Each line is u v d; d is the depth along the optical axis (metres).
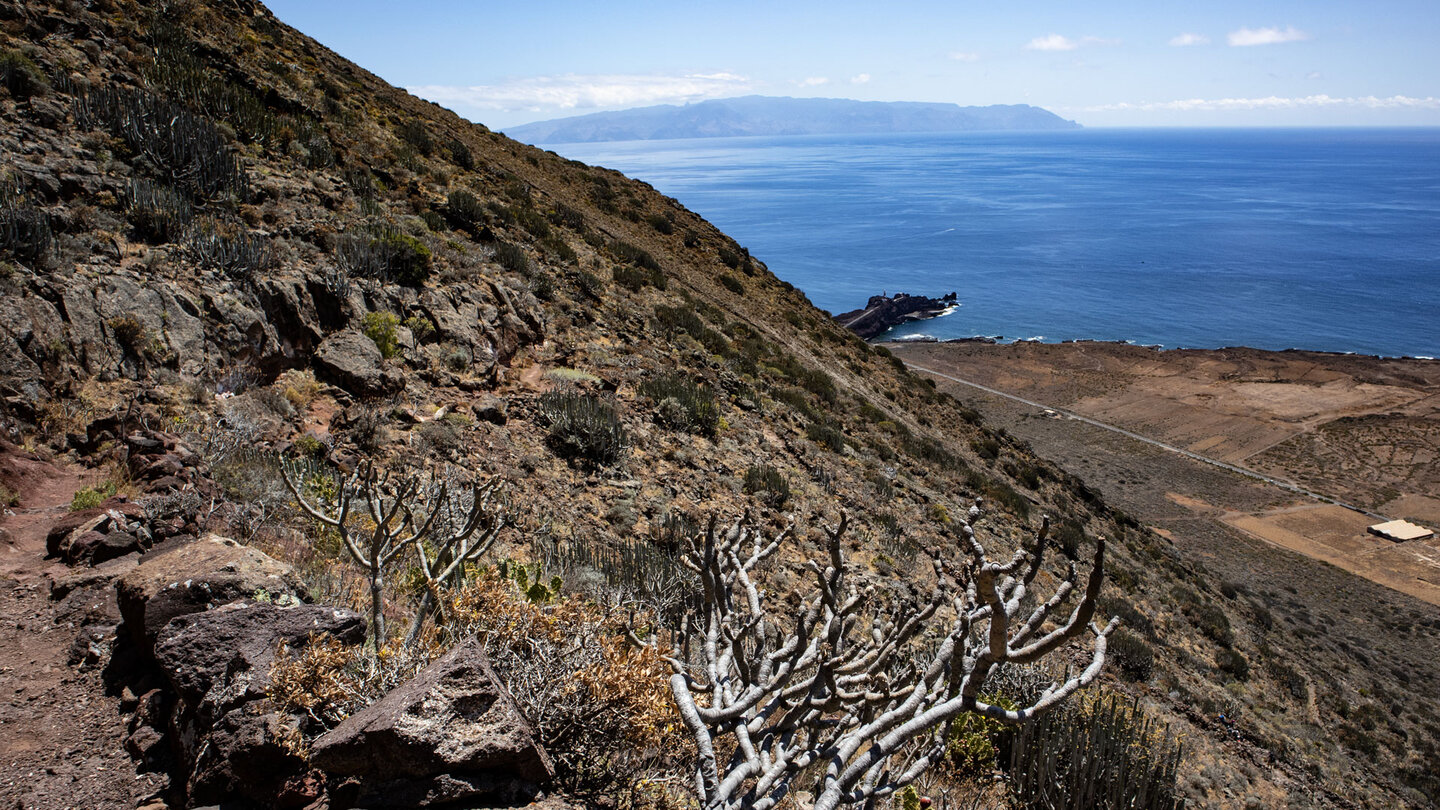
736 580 2.57
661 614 7.17
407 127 27.95
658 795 3.15
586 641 3.51
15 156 11.80
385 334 13.16
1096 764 6.54
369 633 4.23
